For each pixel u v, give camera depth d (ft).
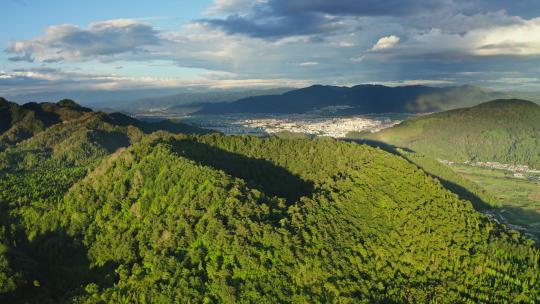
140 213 524.52
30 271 464.24
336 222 515.91
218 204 490.08
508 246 513.04
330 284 426.51
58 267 491.31
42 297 437.17
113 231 517.14
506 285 468.75
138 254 473.26
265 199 527.81
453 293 453.99
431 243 508.12
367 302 416.46
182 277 414.00
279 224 483.10
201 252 438.81
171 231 474.49
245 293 404.36
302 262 442.09
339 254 466.70
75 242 517.55
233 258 431.02
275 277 423.23
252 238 452.35
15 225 552.82
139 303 399.65
